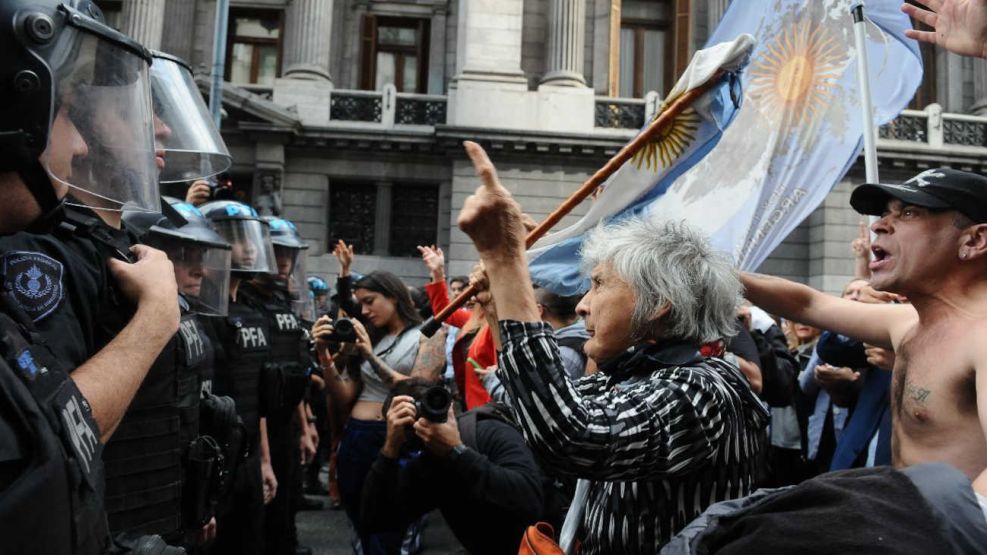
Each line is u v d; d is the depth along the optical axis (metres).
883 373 3.82
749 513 0.99
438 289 5.63
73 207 1.92
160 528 2.17
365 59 22.95
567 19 21.31
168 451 2.23
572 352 3.53
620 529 1.81
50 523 1.05
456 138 20.33
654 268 1.84
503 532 2.68
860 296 3.88
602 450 1.57
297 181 21.17
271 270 4.04
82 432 1.21
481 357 4.00
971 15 1.87
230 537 3.76
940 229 1.88
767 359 4.65
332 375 4.47
